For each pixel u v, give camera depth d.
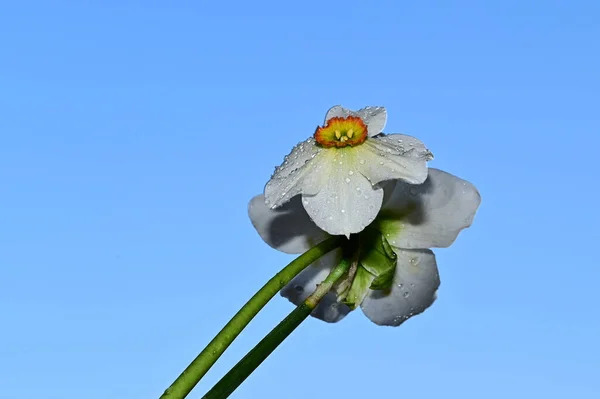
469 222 0.59
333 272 0.59
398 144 0.57
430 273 0.60
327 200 0.57
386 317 0.61
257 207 0.61
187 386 0.54
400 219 0.60
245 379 0.56
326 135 0.58
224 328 0.55
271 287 0.56
